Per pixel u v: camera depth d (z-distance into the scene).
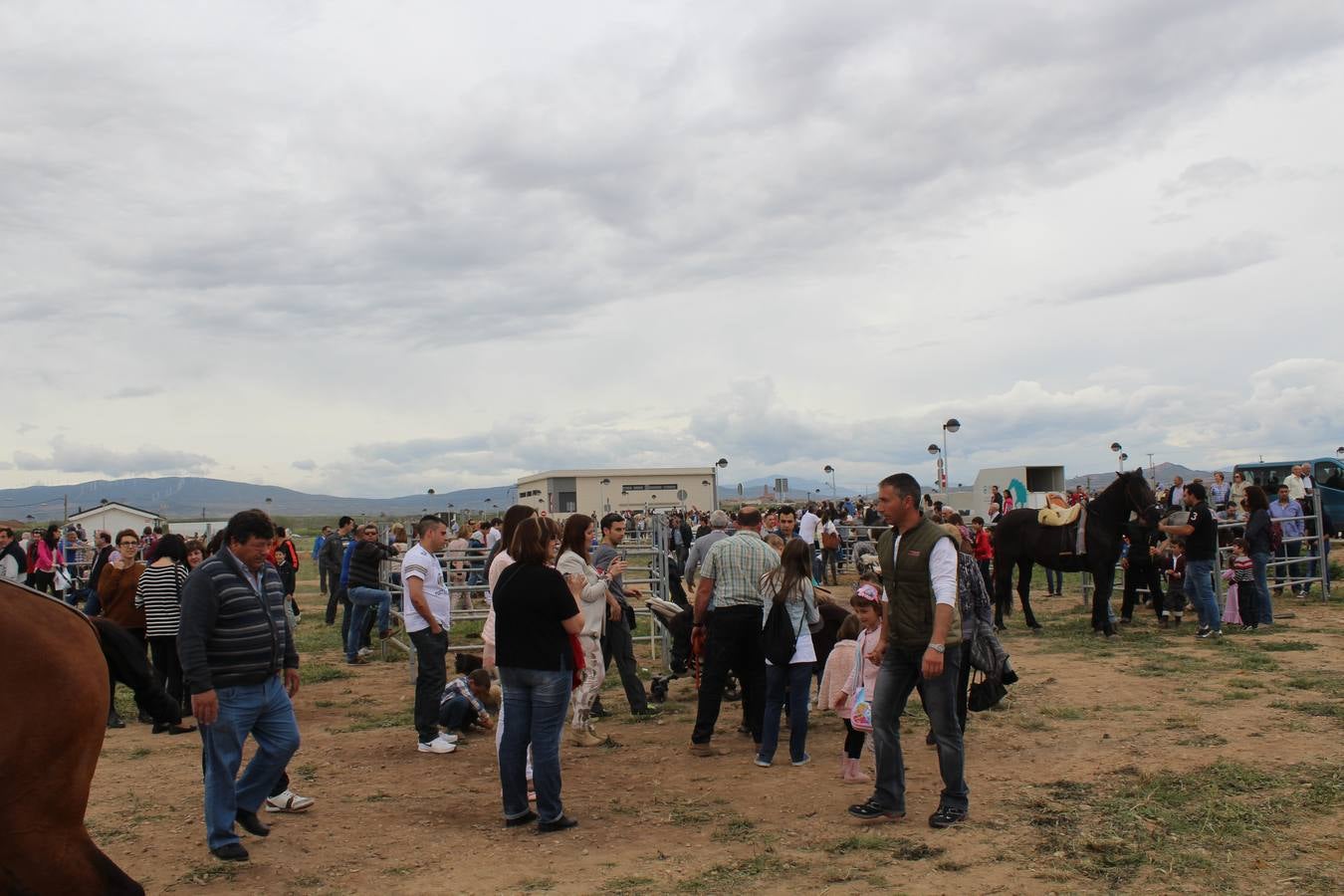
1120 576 22.41
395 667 13.82
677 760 8.03
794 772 7.52
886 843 5.70
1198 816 5.89
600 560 9.85
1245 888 4.81
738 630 8.12
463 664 9.81
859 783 7.11
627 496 56.41
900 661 6.14
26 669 3.83
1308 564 17.69
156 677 4.75
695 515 42.38
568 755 8.31
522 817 6.35
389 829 6.30
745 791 7.00
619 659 9.85
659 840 5.98
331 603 19.12
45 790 3.83
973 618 6.76
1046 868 5.18
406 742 9.00
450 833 6.21
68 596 19.08
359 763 8.20
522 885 5.27
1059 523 14.12
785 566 7.63
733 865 5.45
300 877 5.45
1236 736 7.76
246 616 5.64
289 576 17.83
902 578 6.00
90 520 40.25
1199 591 13.00
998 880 5.05
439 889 5.23
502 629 6.27
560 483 55.97
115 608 9.80
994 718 8.83
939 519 14.48
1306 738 7.58
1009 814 6.14
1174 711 8.77
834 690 7.95
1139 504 13.32
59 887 3.83
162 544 9.85
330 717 10.34
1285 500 17.88
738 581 8.16
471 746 8.83
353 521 19.69
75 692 3.91
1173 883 4.91
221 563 5.64
